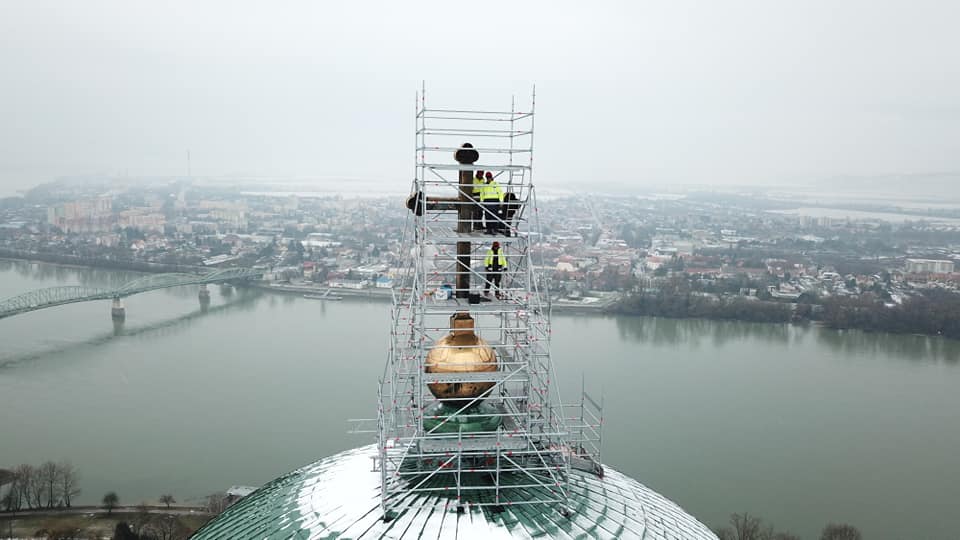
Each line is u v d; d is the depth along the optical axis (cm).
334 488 3108
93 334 18450
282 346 16950
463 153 3158
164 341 17650
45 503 10038
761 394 13362
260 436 11725
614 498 3162
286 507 3125
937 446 11212
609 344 16575
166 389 14025
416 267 3175
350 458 3484
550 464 3138
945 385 14138
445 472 3022
